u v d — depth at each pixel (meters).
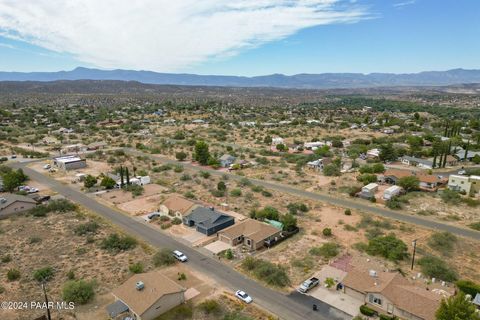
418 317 34.59
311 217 65.81
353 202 74.44
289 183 88.56
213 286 42.44
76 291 38.78
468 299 34.44
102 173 95.12
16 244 53.06
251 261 47.03
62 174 96.25
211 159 106.94
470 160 115.31
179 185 86.12
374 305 38.09
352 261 48.84
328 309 37.94
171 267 47.09
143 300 36.16
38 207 66.94
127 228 60.31
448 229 60.03
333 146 137.25
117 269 46.12
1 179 85.69
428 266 46.06
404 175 85.94
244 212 68.06
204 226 57.97
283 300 39.59
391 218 65.12
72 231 58.34
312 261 48.81
